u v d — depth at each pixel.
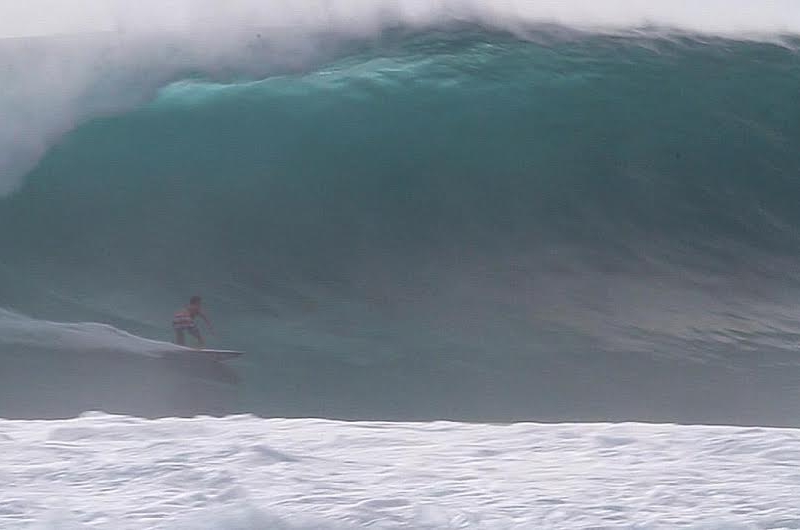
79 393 49.03
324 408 54.09
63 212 75.62
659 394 54.91
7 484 17.53
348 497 16.92
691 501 16.97
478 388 56.34
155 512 15.91
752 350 60.00
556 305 65.38
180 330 60.84
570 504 16.78
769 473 18.78
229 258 71.94
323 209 74.62
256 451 19.73
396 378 57.66
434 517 15.79
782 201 75.00
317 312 65.81
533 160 76.56
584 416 53.00
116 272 71.12
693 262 70.00
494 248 71.44
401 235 73.00
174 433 21.72
